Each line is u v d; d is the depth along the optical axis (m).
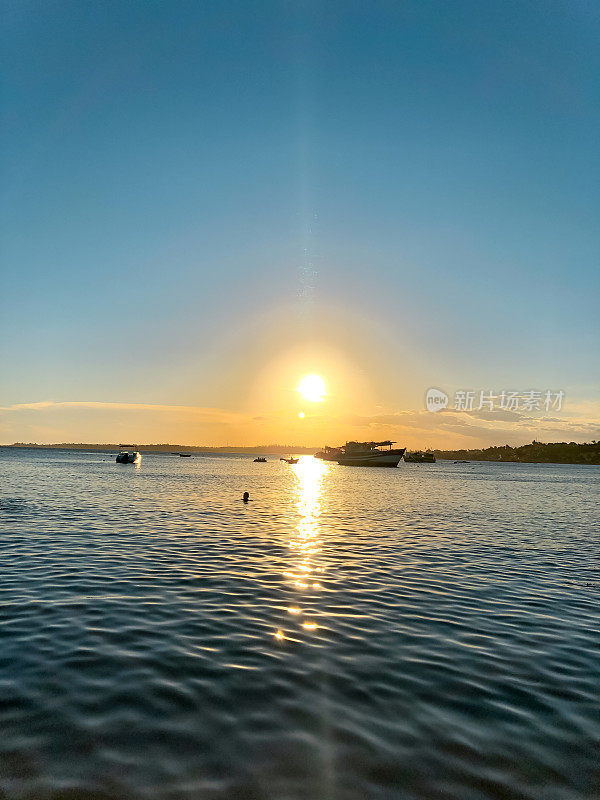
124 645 10.60
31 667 9.37
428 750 7.00
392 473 141.00
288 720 7.70
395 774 6.45
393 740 7.23
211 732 7.29
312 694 8.60
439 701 8.47
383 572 18.42
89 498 43.12
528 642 11.51
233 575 17.25
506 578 18.03
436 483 89.50
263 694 8.54
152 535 24.98
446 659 10.36
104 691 8.47
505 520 36.22
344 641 11.26
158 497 46.09
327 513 37.88
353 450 180.88
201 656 10.12
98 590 14.91
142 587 15.40
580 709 8.31
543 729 7.64
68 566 17.83
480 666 10.03
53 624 11.83
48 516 31.06
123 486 58.97
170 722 7.53
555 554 23.02
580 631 12.40
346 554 21.66
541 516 39.28
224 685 8.84
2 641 10.68
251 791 6.04
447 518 36.50
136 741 7.00
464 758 6.84
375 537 26.70
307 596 14.95
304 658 10.20
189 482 71.94
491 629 12.40
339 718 7.81
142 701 8.15
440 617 13.27
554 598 15.53
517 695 8.77
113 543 22.42
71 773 6.27
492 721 7.84
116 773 6.29
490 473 159.62
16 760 6.49
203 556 20.22
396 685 9.05
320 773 6.42
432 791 6.15
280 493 56.84
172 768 6.43
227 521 31.45
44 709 7.80
